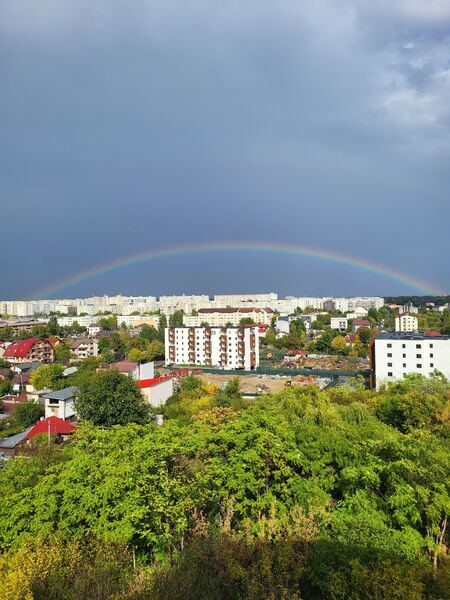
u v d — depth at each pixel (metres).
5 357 123.94
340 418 38.00
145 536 19.67
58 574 16.95
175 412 58.41
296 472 25.56
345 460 25.30
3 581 15.31
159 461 21.94
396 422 44.28
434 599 15.62
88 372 83.50
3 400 75.19
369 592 15.04
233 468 23.22
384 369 81.81
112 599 16.12
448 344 78.88
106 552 18.27
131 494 19.83
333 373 115.00
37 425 48.19
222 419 35.00
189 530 20.64
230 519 21.14
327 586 16.11
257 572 16.77
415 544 19.03
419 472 21.59
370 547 17.55
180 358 137.38
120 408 49.94
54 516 20.80
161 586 16.50
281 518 21.09
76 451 27.06
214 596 16.12
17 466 27.00
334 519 19.88
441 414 41.84
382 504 21.88
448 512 20.19
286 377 108.19
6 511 21.22
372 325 199.12
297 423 30.92
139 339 159.00
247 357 127.56
